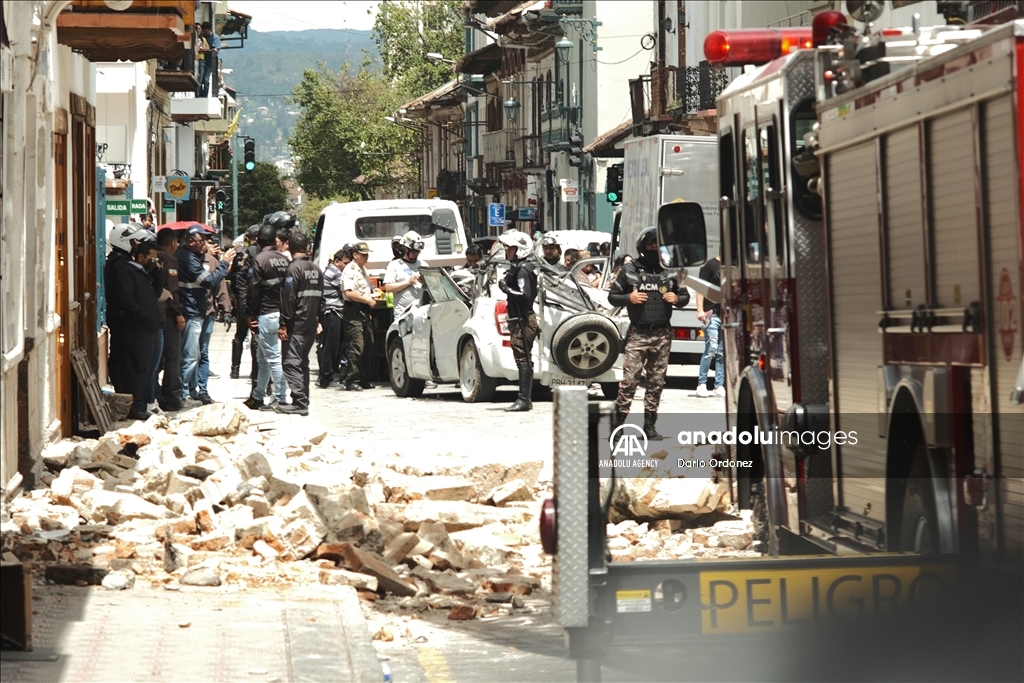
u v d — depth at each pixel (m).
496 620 15.79
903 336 11.70
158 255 33.88
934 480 10.84
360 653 13.43
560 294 37.91
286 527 17.73
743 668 12.38
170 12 28.08
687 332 41.69
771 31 16.91
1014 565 9.72
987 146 10.09
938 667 10.60
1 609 12.89
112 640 13.45
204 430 24.56
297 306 35.31
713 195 45.62
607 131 100.81
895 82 11.73
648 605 10.55
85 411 29.53
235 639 13.68
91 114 33.91
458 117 171.50
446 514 19.59
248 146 105.31
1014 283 9.66
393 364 42.44
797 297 14.45
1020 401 9.39
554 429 10.64
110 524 18.98
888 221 12.07
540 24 108.62
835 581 10.67
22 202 21.44
